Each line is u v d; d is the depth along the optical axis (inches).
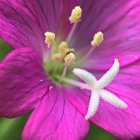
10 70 1.8
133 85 2.1
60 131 1.9
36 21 2.0
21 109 1.8
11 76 1.8
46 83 2.0
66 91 2.1
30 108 1.9
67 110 2.0
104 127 2.0
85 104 2.1
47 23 2.1
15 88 1.8
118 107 2.0
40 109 1.9
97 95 1.9
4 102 1.8
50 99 2.0
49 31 2.1
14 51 1.8
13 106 1.8
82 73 2.0
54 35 2.1
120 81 2.1
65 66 2.1
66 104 2.0
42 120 1.9
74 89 2.1
